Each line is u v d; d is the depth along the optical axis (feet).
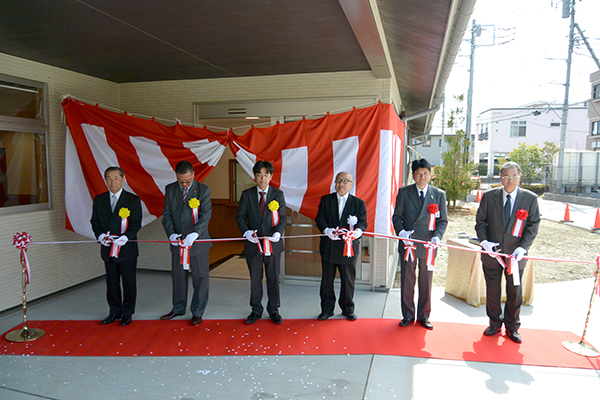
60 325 13.37
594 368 10.40
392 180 15.85
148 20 11.84
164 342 12.01
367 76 17.25
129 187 16.58
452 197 52.06
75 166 16.55
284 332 12.72
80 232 16.60
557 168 72.74
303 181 15.66
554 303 15.67
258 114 18.58
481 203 12.56
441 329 12.93
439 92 22.84
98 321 13.73
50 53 15.07
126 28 12.51
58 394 9.27
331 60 15.89
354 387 9.52
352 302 13.87
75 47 14.38
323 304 13.89
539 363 10.63
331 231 12.94
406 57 16.11
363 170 15.31
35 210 16.30
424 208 12.85
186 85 19.25
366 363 10.68
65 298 16.31
